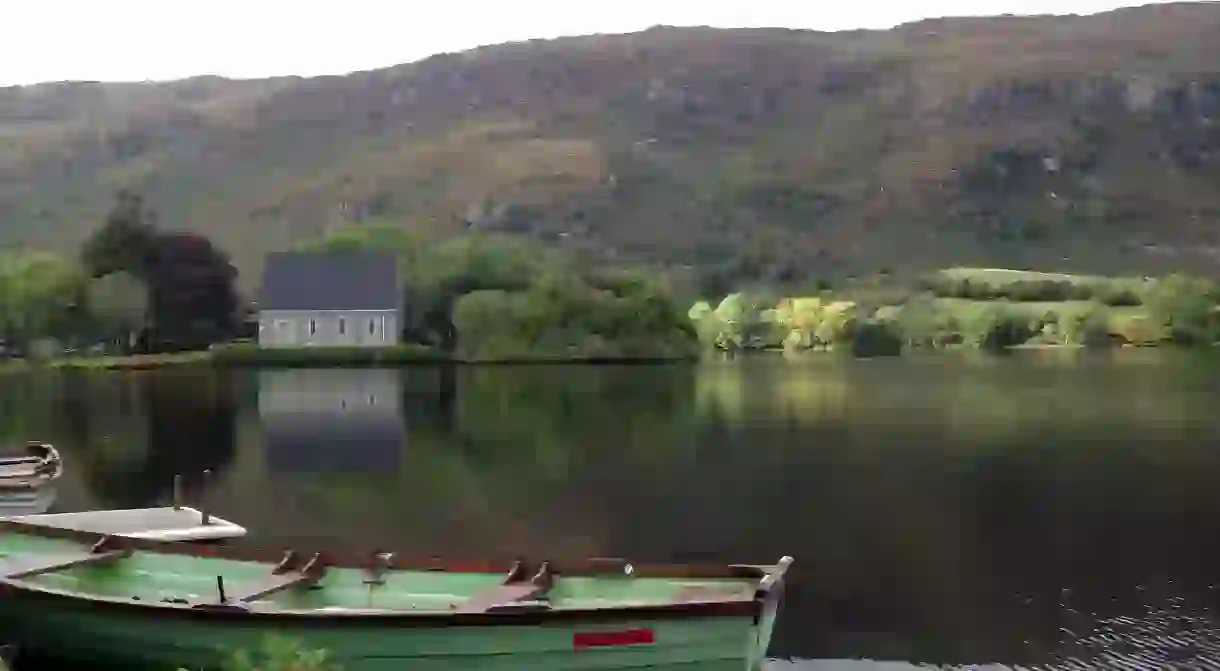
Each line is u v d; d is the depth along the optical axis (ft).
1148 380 294.25
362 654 57.52
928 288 542.16
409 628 56.95
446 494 133.80
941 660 75.51
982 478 146.82
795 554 105.19
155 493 134.92
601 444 178.50
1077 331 453.58
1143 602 89.35
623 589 61.98
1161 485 141.18
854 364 365.61
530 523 117.39
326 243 463.42
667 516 120.88
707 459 162.61
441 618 56.65
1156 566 100.68
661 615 56.13
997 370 335.47
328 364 348.38
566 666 56.75
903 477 147.23
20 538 76.84
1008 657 77.00
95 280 354.33
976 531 115.03
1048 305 482.28
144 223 401.29
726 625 56.24
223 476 147.74
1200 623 83.97
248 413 222.48
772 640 80.07
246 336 391.04
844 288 548.31
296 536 109.91
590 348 378.53
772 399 251.19
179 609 59.16
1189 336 451.12
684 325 400.47
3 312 338.54
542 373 326.85
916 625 83.41
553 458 163.94
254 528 113.70
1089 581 95.81
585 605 58.90
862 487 139.23
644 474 148.87
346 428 198.59
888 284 561.84
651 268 587.27
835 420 209.97
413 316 397.60
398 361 357.20
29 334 340.80
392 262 387.96
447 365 355.15
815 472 151.53
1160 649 78.43
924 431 193.36
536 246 495.41
